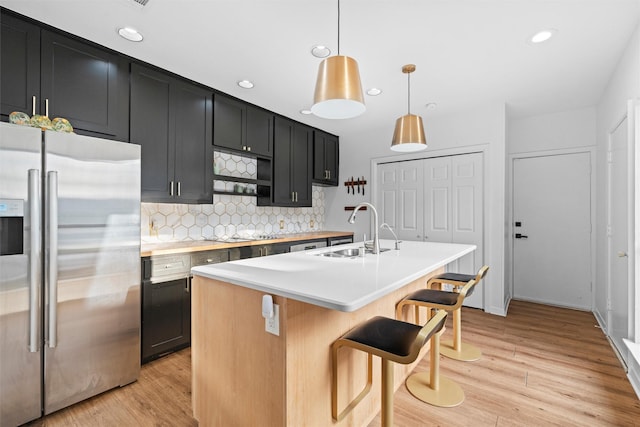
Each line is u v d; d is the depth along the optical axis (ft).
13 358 5.27
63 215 5.71
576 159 12.25
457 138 12.44
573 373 7.20
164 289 7.95
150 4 5.98
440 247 8.76
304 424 4.32
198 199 9.61
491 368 7.45
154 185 8.46
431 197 13.26
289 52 7.81
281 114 12.75
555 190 12.69
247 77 9.27
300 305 4.27
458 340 8.21
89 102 7.20
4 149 5.09
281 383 4.13
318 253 7.57
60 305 5.71
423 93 10.48
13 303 5.25
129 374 6.73
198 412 5.38
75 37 6.99
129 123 7.94
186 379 6.97
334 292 3.80
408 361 3.92
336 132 15.47
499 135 11.46
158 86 8.59
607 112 9.73
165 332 7.95
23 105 6.26
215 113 10.17
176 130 9.02
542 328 10.04
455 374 7.18
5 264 5.17
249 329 4.58
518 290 13.55
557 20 6.54
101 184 6.25
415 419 5.66
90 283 6.11
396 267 5.52
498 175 11.51
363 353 5.62
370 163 15.11
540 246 13.04
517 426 5.44
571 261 12.38
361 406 5.51
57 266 5.63
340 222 16.21
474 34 7.04
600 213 10.75
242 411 4.65
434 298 6.63
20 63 6.24
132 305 6.77
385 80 9.45
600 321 10.43
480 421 5.58
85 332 6.06
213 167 10.16
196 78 9.32
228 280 4.69
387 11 6.20
